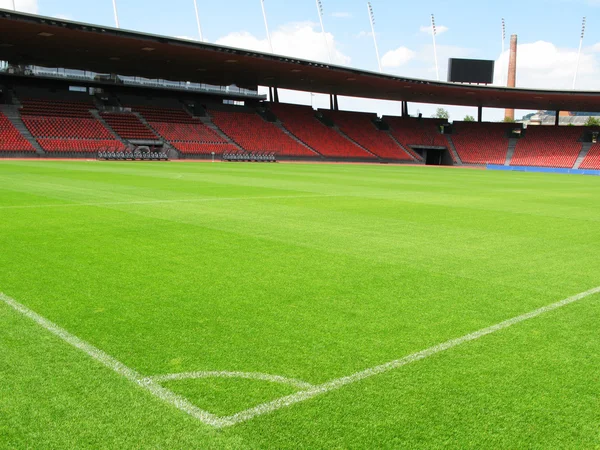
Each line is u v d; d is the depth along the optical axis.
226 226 11.12
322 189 21.19
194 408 3.70
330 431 3.45
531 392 4.07
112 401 3.77
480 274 7.77
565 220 14.05
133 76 54.41
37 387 3.95
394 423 3.57
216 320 5.48
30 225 10.53
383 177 31.81
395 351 4.80
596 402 3.94
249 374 4.25
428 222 12.81
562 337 5.29
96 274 7.11
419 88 59.56
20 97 48.34
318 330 5.28
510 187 27.16
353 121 69.81
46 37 37.00
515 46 77.94
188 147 51.66
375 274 7.55
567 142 67.12
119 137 48.75
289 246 9.29
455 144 70.00
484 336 5.26
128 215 12.20
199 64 47.53
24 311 5.59
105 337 4.95
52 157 42.69
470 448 3.30
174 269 7.48
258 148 56.28
